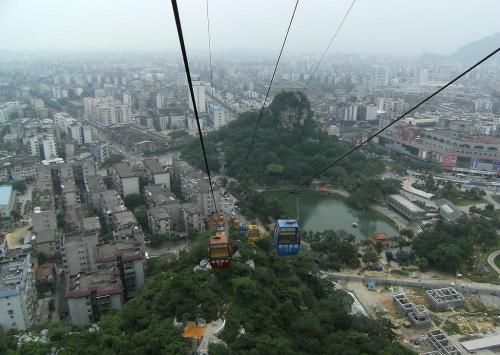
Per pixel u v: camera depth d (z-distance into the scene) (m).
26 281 90.00
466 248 120.00
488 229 134.88
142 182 173.75
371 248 126.31
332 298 92.06
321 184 189.25
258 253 93.94
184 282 76.62
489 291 106.75
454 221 140.38
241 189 178.00
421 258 118.50
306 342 69.38
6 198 151.62
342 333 74.94
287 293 83.69
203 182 157.00
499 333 90.44
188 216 132.25
